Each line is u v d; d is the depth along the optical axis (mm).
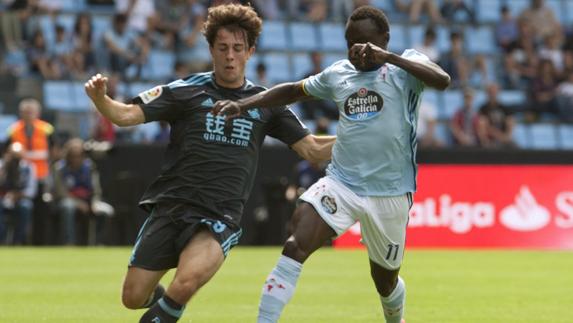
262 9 84688
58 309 31312
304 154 23812
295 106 71000
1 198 59438
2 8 77188
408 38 87000
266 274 43062
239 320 29031
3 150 63969
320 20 86000
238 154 22578
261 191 61594
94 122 68125
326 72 22766
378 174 22188
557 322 29562
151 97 22484
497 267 48094
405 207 22531
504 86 84375
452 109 79625
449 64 80562
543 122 79750
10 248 57750
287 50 83500
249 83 23297
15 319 28891
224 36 22500
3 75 74250
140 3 79250
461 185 62375
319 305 32844
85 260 49656
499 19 91625
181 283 20984
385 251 22750
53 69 75000
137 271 22109
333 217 22047
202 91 22750
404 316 30469
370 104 22125
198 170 22297
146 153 61031
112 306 32156
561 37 87312
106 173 61094
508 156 63656
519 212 62625
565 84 81812
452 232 61969
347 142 22328
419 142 73000
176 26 78812
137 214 60531
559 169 63406
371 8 22391
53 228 60688
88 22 75438
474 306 33125
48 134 61844
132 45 76000
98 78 21500
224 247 21859
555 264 49938
